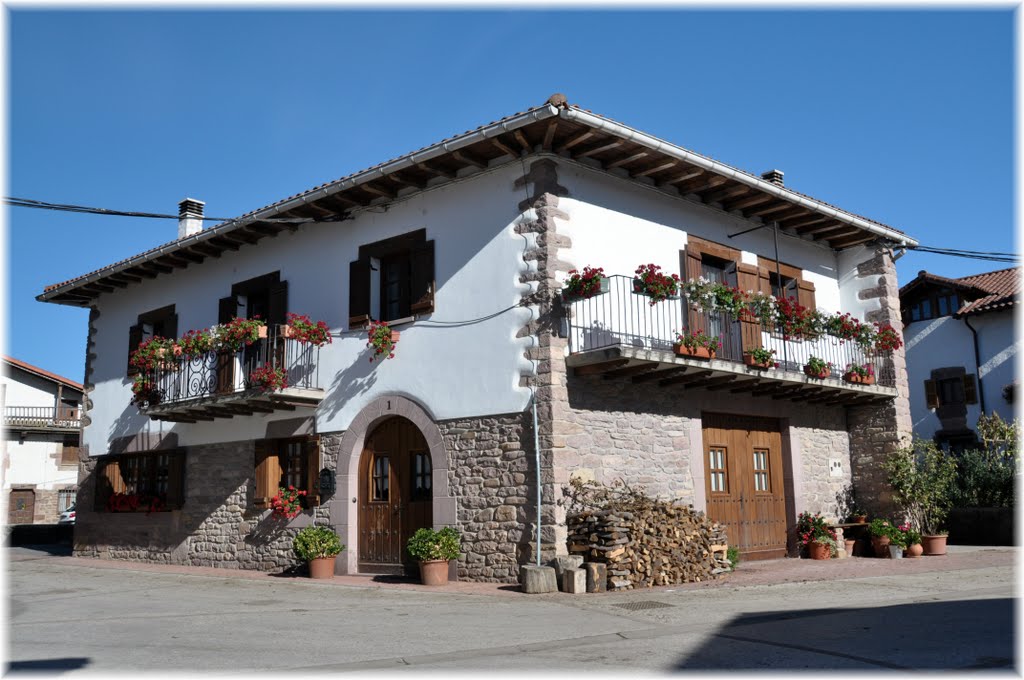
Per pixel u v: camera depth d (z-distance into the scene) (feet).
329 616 27.68
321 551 38.60
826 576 35.04
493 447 34.99
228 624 26.40
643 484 36.50
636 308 37.40
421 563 34.50
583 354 33.65
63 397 112.16
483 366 35.81
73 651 22.18
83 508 55.83
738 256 43.68
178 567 46.70
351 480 39.99
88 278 53.93
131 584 38.81
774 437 45.06
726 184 40.16
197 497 48.08
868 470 48.44
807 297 47.14
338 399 41.29
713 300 38.01
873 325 47.47
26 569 47.09
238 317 46.70
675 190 40.63
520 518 33.73
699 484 39.19
